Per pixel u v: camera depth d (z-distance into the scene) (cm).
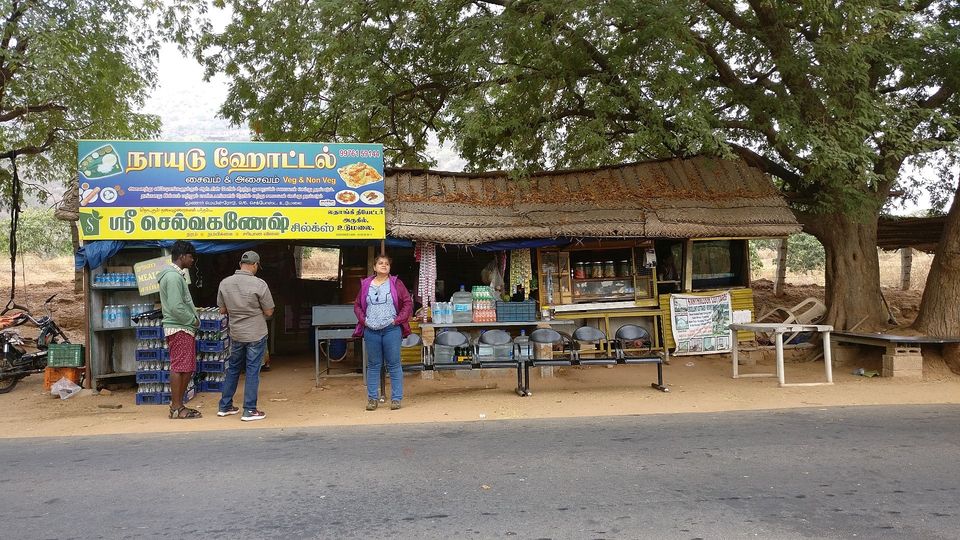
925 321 1049
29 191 1708
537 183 1141
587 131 1037
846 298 1135
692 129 945
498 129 1035
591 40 1102
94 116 1518
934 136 1153
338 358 1167
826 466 526
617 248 1134
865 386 907
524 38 1029
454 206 1066
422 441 628
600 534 389
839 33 959
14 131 1681
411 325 1037
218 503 452
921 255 2603
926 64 1080
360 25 1175
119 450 605
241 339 744
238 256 1300
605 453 571
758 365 1100
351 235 965
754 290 1828
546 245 1071
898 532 391
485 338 887
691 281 1173
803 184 1165
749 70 1191
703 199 1120
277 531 400
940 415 721
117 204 914
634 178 1157
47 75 1265
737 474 507
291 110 1387
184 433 680
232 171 938
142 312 942
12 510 442
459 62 1059
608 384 964
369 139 1435
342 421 738
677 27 958
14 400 886
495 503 446
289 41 1270
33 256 2944
